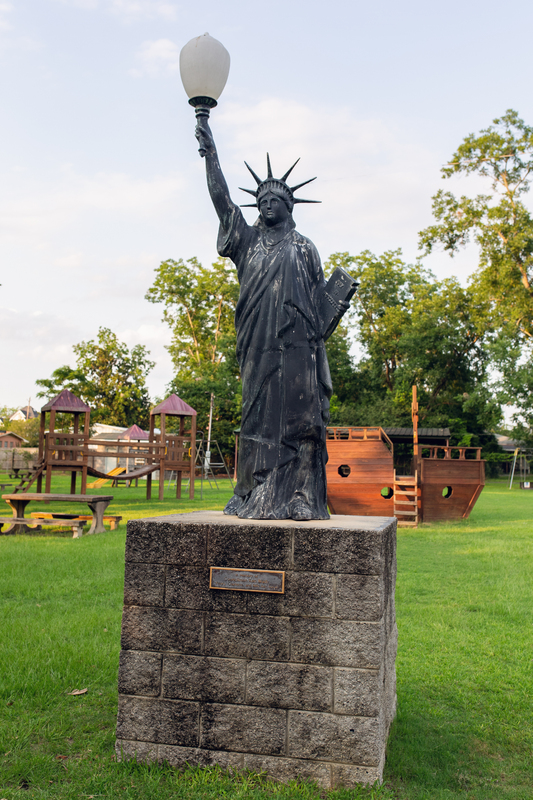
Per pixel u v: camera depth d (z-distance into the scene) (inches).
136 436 1718.8
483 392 1819.6
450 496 738.8
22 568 377.1
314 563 147.0
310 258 191.2
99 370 2972.4
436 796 139.2
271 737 145.4
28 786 141.4
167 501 993.5
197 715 150.2
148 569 156.3
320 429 182.5
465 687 206.2
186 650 152.3
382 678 149.9
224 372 2261.3
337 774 140.9
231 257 200.1
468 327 2031.3
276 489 177.3
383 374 2297.0
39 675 201.9
